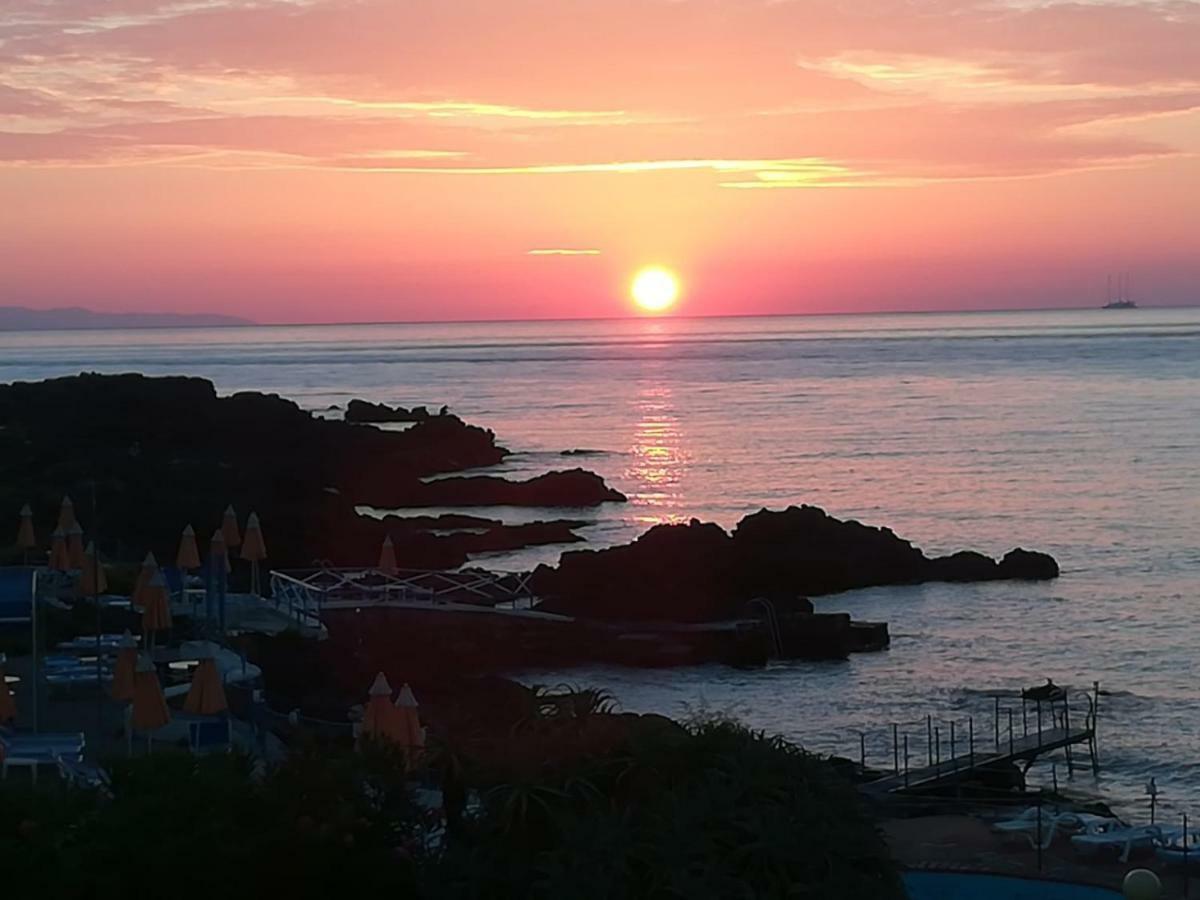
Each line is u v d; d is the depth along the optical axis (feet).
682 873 69.00
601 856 69.97
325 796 76.69
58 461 358.84
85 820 75.05
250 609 202.80
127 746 123.24
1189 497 388.37
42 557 219.20
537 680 213.05
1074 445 501.97
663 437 572.10
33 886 71.77
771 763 75.00
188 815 74.18
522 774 75.00
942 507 384.68
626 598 236.02
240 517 296.51
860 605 264.93
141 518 289.94
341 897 74.13
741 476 456.45
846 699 202.59
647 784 74.18
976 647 232.12
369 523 316.81
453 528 351.46
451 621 217.15
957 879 110.22
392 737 92.68
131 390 437.58
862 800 92.22
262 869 73.31
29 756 110.73
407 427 572.10
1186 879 108.27
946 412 628.69
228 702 144.36
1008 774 153.89
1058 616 253.44
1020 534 341.21
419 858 77.20
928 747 176.86
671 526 262.67
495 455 500.74
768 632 227.81
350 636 203.51
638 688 211.61
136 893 72.08
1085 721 185.68
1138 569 295.07
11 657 158.61
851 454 497.46
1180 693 200.23
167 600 143.95
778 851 70.69
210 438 422.41
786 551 270.05
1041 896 107.76
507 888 73.77
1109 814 141.38
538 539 340.80
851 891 72.38
